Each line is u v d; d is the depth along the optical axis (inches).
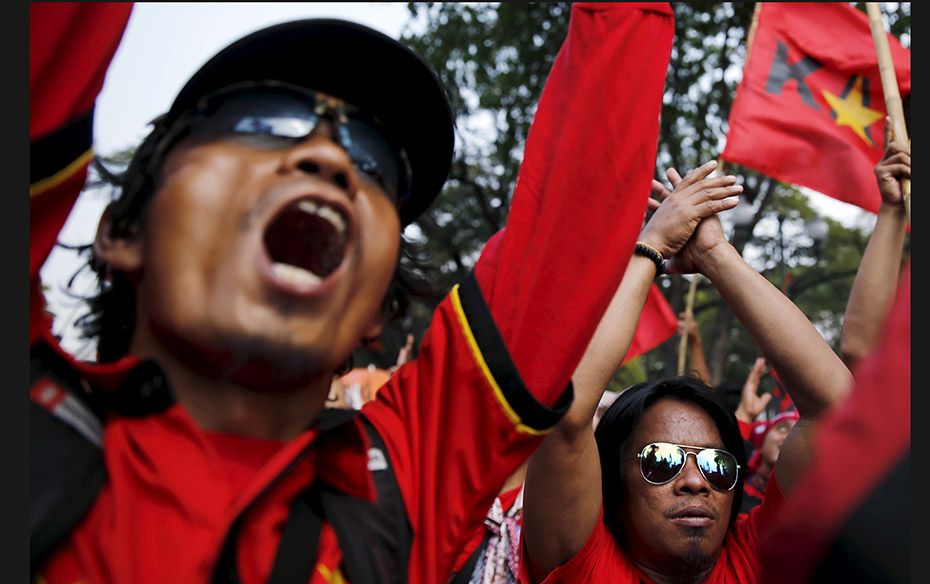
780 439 143.5
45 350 45.6
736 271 79.0
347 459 51.4
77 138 43.5
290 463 45.9
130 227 44.8
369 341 53.5
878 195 137.0
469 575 80.7
